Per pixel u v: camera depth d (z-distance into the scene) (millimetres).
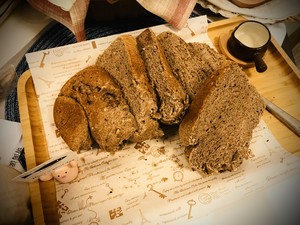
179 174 254
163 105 245
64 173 234
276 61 326
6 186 235
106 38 300
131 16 333
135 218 233
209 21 352
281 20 347
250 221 239
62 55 291
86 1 276
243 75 260
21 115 265
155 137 264
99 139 244
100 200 239
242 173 258
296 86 312
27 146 253
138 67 256
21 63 304
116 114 246
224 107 254
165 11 295
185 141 247
